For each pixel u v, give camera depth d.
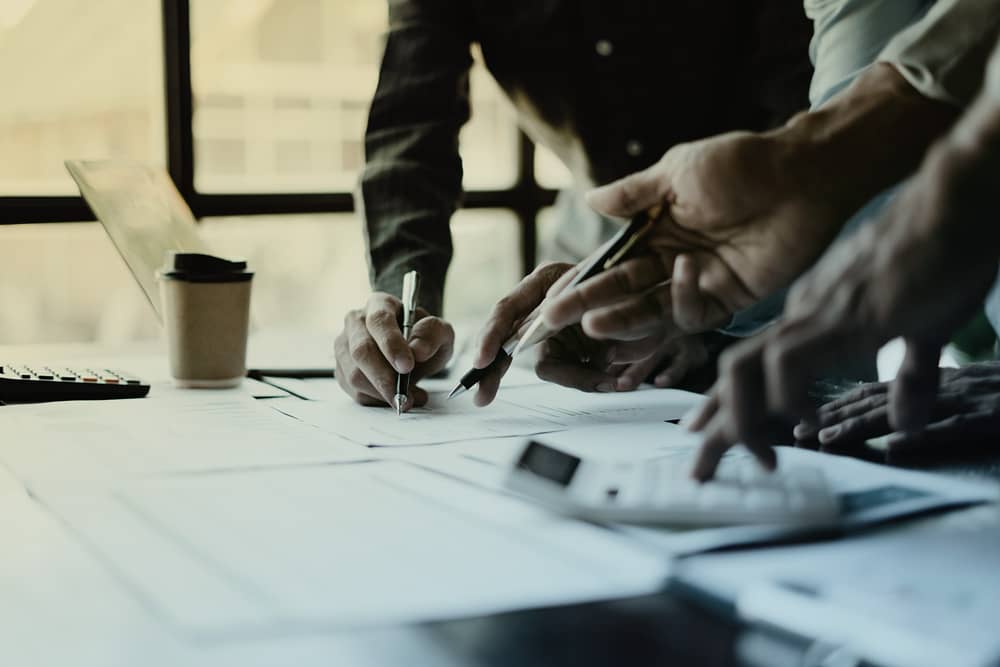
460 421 0.90
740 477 0.60
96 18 2.32
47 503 0.62
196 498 0.63
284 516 0.59
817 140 0.71
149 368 1.22
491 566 0.50
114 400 1.00
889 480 0.65
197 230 1.27
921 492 0.61
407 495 0.64
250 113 2.62
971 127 0.47
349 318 1.03
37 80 2.34
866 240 0.51
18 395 0.99
